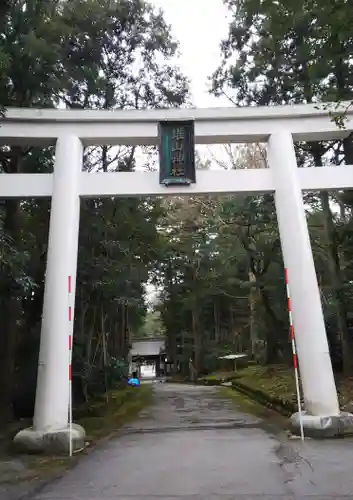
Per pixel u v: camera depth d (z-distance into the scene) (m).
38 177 7.49
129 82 12.78
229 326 30.94
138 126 7.79
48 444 5.87
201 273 27.28
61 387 6.38
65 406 6.36
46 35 9.03
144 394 16.31
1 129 7.59
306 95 11.16
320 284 14.26
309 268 7.15
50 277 6.88
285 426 7.56
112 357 14.51
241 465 4.94
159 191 7.52
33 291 10.18
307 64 10.79
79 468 5.06
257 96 12.93
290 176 7.59
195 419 9.31
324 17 5.79
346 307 11.84
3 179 7.43
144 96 13.01
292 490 3.94
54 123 7.71
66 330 6.64
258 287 15.37
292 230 7.34
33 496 4.01
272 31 7.63
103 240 11.07
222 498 3.77
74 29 9.96
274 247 14.44
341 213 14.20
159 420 9.34
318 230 14.72
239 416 9.54
